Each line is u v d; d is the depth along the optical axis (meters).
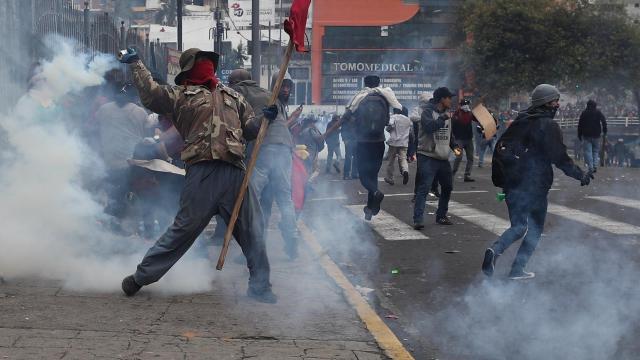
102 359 4.71
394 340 5.42
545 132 7.36
